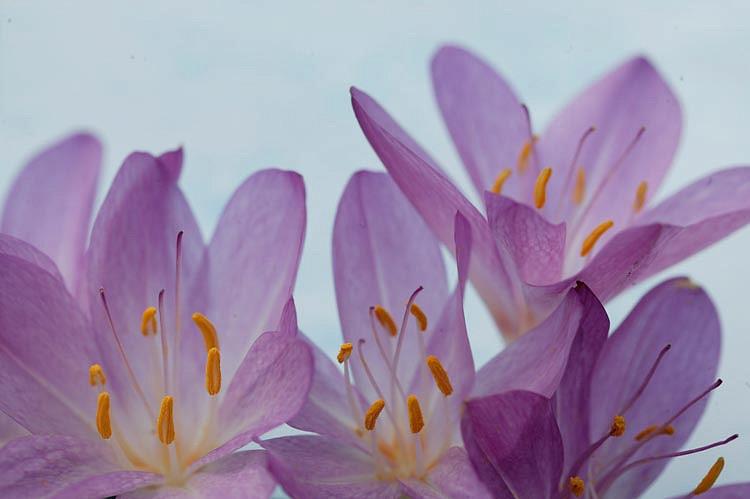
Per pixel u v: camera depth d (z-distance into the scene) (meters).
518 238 0.54
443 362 0.55
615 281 0.55
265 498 0.52
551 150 0.60
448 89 0.60
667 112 0.60
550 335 0.53
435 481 0.53
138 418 0.54
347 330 0.55
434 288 0.56
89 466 0.53
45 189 0.59
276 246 0.55
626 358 0.56
